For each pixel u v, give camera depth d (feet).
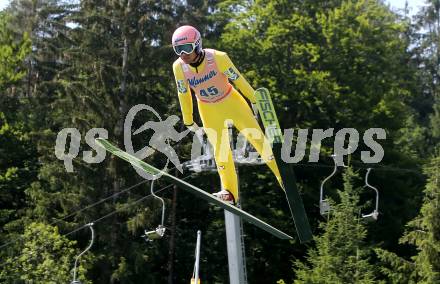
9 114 128.57
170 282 114.21
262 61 122.52
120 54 115.24
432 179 89.04
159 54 114.21
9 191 121.90
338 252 84.23
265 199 117.50
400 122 129.18
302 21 122.62
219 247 118.93
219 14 136.67
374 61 129.39
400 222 118.01
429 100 203.72
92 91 108.78
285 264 118.21
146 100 115.24
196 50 35.78
